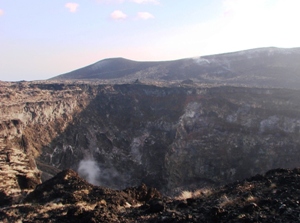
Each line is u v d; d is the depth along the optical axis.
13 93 55.41
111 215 9.88
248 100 61.72
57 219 10.52
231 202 9.78
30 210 12.02
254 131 55.25
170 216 9.20
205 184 50.56
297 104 56.88
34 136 49.03
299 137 51.03
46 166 39.03
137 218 9.66
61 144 52.19
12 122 44.25
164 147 58.47
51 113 56.41
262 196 10.08
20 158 23.45
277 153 50.19
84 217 9.90
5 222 10.89
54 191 14.36
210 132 58.81
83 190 14.38
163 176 52.69
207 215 8.95
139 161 57.00
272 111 57.03
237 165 51.38
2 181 17.66
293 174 12.30
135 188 16.23
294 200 9.05
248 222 7.99
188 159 55.12
